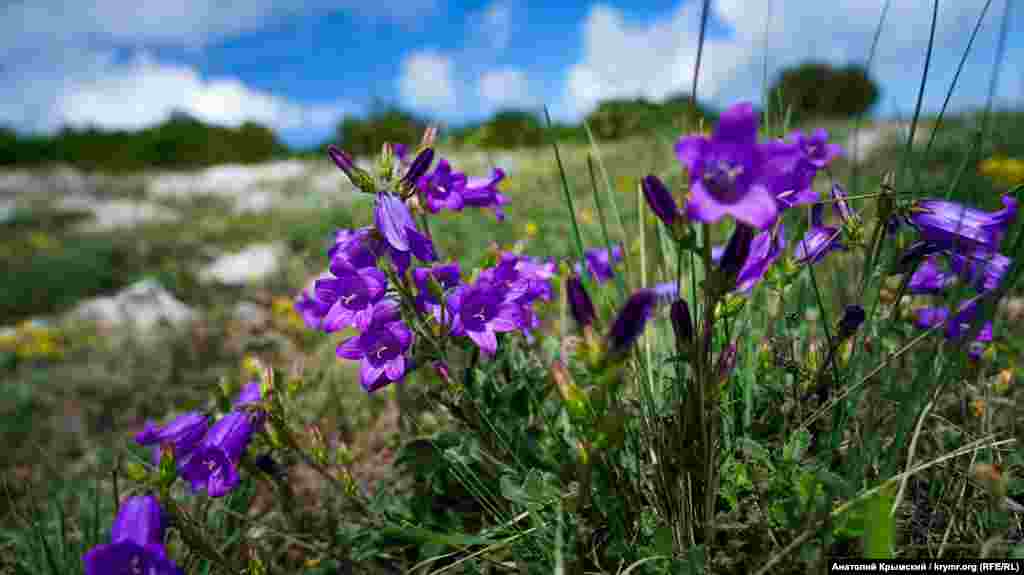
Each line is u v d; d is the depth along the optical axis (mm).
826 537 131
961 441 177
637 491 170
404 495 228
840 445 165
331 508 236
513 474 173
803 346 203
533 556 164
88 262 979
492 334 178
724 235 373
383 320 170
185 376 511
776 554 139
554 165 824
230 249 1051
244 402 182
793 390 171
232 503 212
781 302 179
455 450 188
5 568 219
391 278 175
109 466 338
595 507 166
